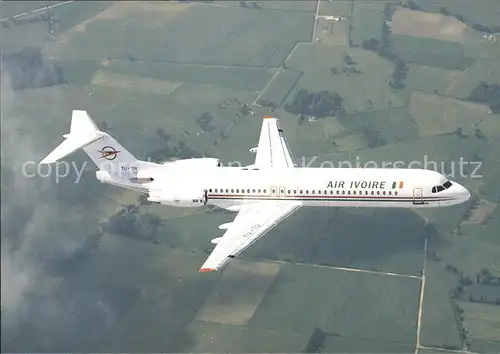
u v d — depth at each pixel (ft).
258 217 288.51
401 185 285.02
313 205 294.46
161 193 291.79
